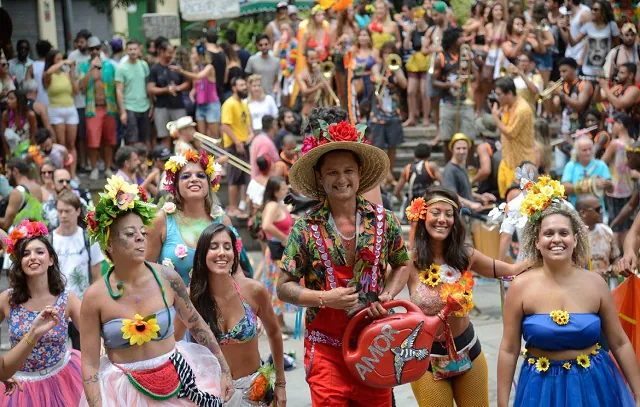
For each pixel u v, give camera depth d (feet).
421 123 48.55
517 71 42.37
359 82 43.93
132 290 14.64
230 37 49.11
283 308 28.60
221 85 45.16
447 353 16.56
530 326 14.96
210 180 19.63
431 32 46.42
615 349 15.16
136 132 43.57
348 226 14.80
